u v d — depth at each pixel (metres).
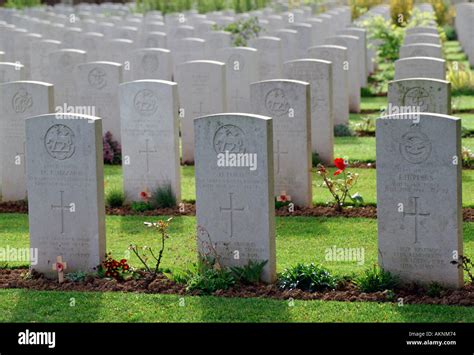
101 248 12.80
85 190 12.65
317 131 18.91
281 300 11.73
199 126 12.39
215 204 12.45
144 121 16.33
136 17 38.41
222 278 12.23
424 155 11.67
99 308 11.66
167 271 12.91
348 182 16.00
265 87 16.03
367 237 14.30
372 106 26.22
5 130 16.58
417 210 11.79
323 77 18.69
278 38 25.48
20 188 16.77
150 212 16.08
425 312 11.18
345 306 11.45
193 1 43.16
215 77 19.19
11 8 43.38
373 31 33.31
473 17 34.72
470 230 14.45
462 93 26.73
